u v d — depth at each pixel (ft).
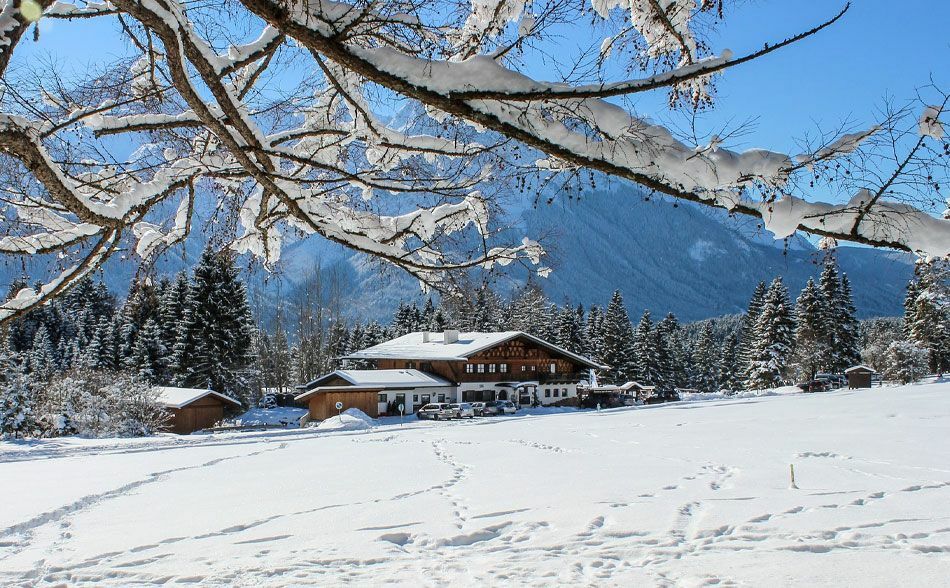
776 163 11.06
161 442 86.33
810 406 97.96
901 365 182.29
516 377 177.78
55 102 15.60
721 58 11.48
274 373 219.41
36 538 30.63
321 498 38.91
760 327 226.99
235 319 155.94
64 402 109.40
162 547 28.66
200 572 24.99
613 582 23.02
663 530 29.76
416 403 163.63
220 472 52.16
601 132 11.25
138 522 33.73
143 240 18.01
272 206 17.76
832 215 10.94
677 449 59.00
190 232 18.43
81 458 66.23
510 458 55.42
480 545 28.32
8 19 11.03
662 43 15.37
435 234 16.92
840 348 220.64
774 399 124.67
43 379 128.16
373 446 69.92
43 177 12.46
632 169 11.20
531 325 227.61
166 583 23.95
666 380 257.34
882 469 45.19
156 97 16.57
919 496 35.99
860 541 27.37
